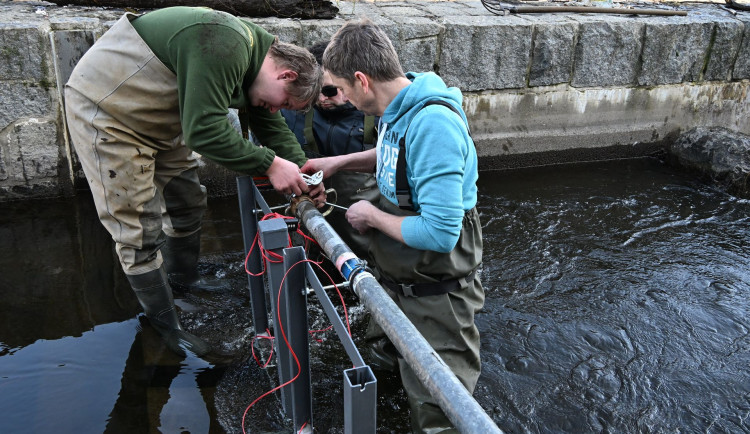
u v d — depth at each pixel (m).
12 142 4.28
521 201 4.98
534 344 3.06
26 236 3.96
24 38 4.04
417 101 1.82
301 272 1.89
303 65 2.35
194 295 3.34
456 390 1.18
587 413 2.60
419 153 1.80
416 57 5.05
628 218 4.71
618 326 3.25
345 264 1.71
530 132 5.76
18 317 3.07
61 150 4.42
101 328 3.00
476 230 2.09
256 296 2.75
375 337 2.62
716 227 4.59
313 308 3.28
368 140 3.07
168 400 2.51
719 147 5.51
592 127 5.93
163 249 3.36
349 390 1.34
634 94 5.89
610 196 5.16
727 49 5.90
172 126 2.58
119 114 2.40
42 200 4.50
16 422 2.34
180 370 2.70
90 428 2.32
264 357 2.81
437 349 2.08
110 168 2.49
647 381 2.82
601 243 4.25
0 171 4.32
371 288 1.58
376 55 1.84
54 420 2.36
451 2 6.29
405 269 2.04
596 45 5.52
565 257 4.02
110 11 4.73
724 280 3.77
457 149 1.76
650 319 3.32
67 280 3.45
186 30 2.13
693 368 2.93
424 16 5.33
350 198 3.23
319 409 2.52
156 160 2.97
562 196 5.13
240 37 2.15
